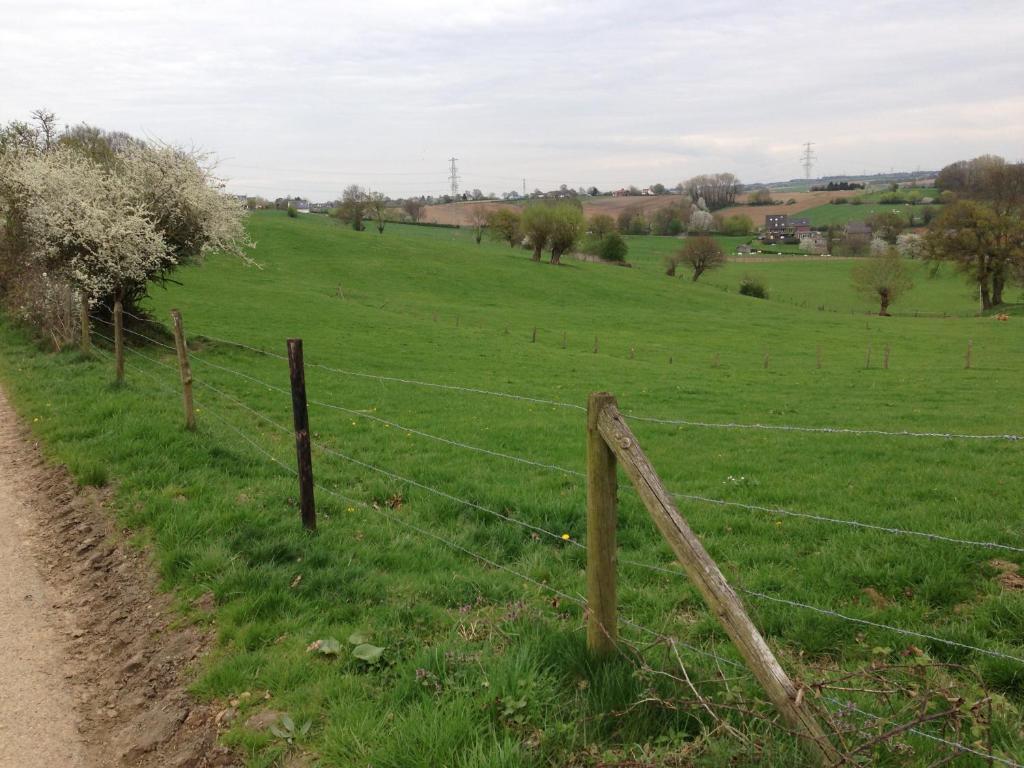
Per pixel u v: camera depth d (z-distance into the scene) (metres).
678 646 5.34
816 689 4.14
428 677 4.86
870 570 7.29
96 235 22.88
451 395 23.22
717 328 64.06
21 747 4.93
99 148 30.30
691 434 17.91
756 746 3.94
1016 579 7.06
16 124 32.38
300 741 4.56
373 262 84.69
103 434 11.66
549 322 61.97
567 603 6.48
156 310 44.03
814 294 107.50
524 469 12.35
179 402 14.91
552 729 4.21
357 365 31.16
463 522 9.07
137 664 5.81
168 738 4.91
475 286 80.06
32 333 24.64
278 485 9.59
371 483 10.59
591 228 138.38
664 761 3.84
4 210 25.02
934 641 5.78
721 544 8.50
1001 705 4.54
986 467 13.20
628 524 9.25
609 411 4.47
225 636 5.88
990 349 52.66
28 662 5.97
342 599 6.43
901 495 10.99
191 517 8.02
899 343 56.34
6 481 10.63
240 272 69.38
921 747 4.14
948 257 88.44
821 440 16.81
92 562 7.71
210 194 26.94
